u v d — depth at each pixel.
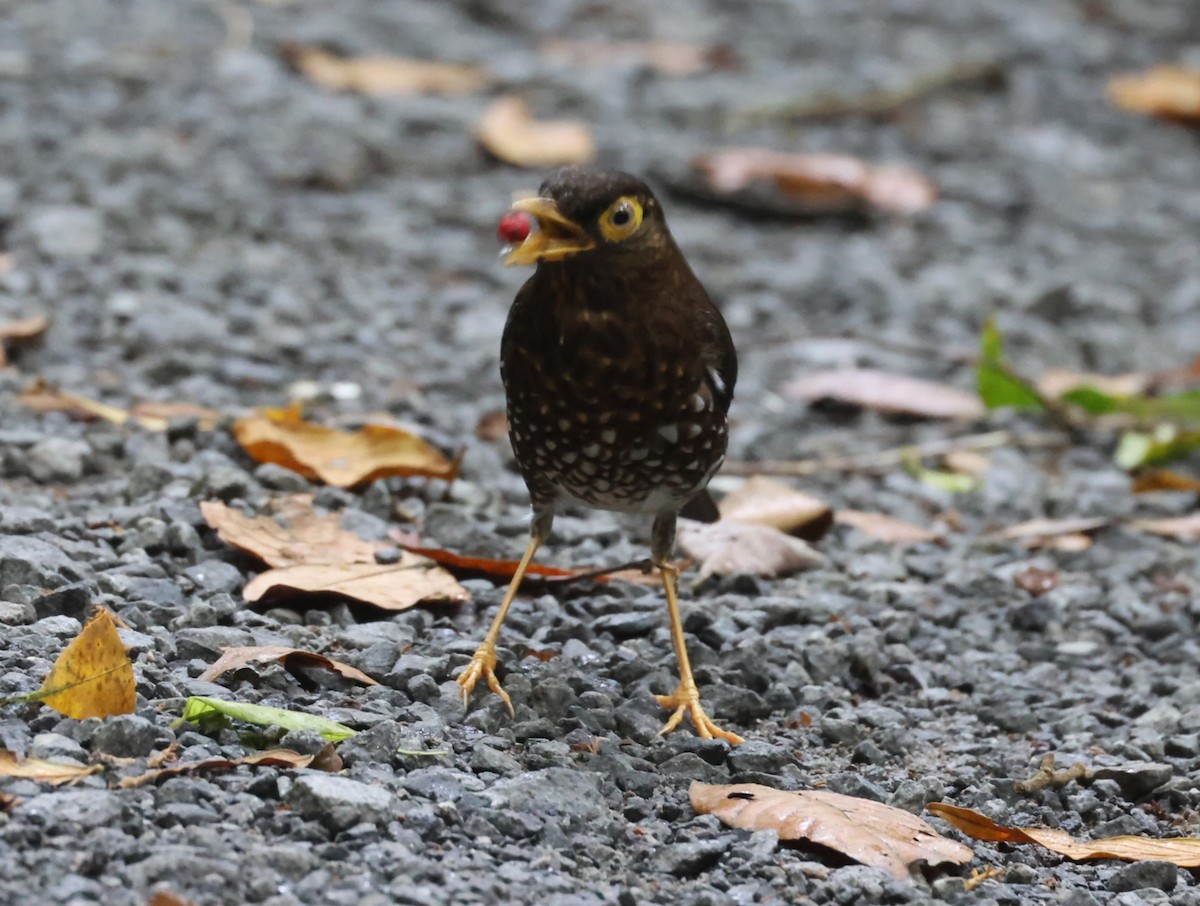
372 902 5.86
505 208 16.64
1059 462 13.32
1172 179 20.02
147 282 13.36
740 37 23.47
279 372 12.20
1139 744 8.44
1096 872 7.23
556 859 6.47
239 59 19.23
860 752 8.16
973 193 18.78
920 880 6.79
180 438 10.73
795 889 6.54
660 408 7.91
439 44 21.42
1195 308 16.41
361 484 10.37
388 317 13.81
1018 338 15.35
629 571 10.01
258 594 8.51
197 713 6.92
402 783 6.81
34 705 6.95
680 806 7.17
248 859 5.98
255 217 15.18
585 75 20.84
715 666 8.87
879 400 13.62
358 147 17.39
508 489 11.01
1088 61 23.73
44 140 15.90
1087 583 10.78
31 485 9.86
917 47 23.41
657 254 7.73
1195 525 11.73
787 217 17.88
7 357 11.74
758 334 14.98
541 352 7.80
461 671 8.19
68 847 5.90
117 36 19.61
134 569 8.61
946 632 9.88
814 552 10.56
